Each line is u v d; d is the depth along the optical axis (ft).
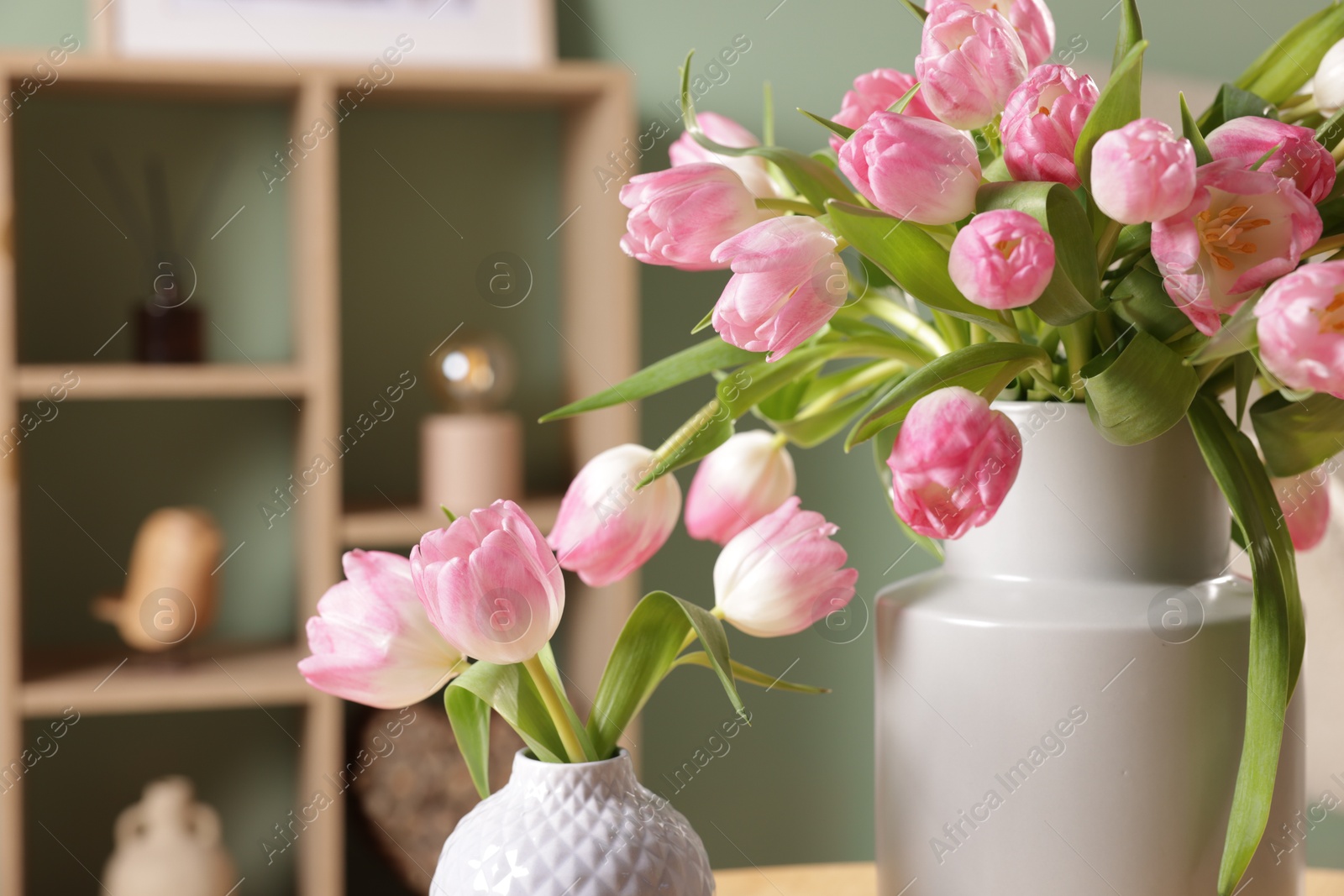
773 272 3.35
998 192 3.34
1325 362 3.18
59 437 8.97
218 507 9.29
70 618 9.00
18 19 8.75
